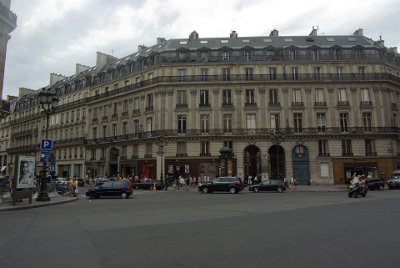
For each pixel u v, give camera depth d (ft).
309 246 22.33
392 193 84.43
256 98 145.28
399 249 21.33
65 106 199.11
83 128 185.68
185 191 109.70
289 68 147.74
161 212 45.09
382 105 144.66
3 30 73.15
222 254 20.43
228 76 147.54
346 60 146.92
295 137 140.97
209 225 32.22
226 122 144.77
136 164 150.20
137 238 25.95
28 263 18.90
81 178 171.53
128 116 160.35
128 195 80.12
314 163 139.85
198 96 146.51
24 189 56.54
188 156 141.49
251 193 93.61
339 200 62.18
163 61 149.79
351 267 17.43
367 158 140.26
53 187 89.45
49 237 26.78
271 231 28.22
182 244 23.52
